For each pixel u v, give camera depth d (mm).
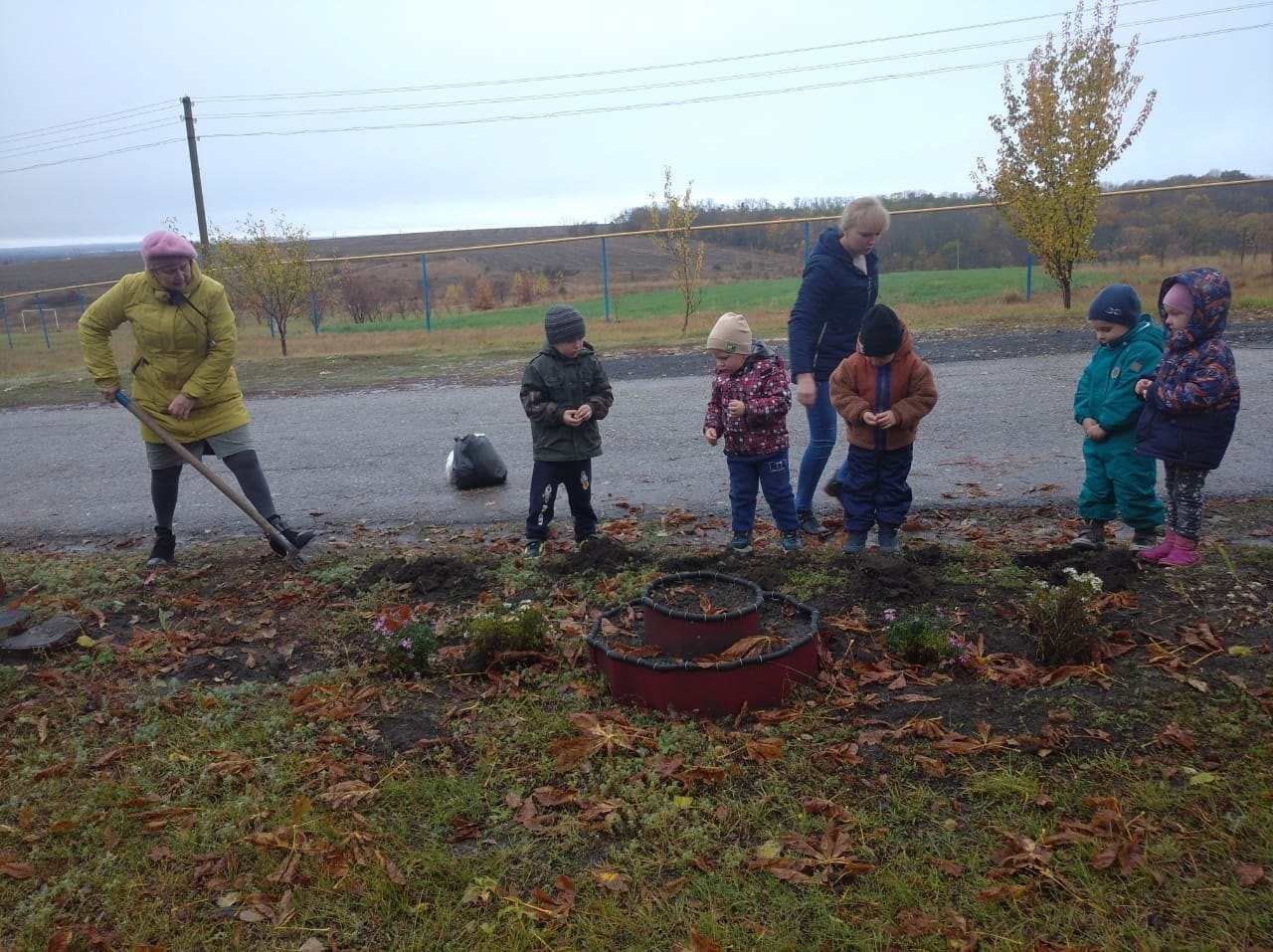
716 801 3027
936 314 18250
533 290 39312
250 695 3969
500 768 3307
